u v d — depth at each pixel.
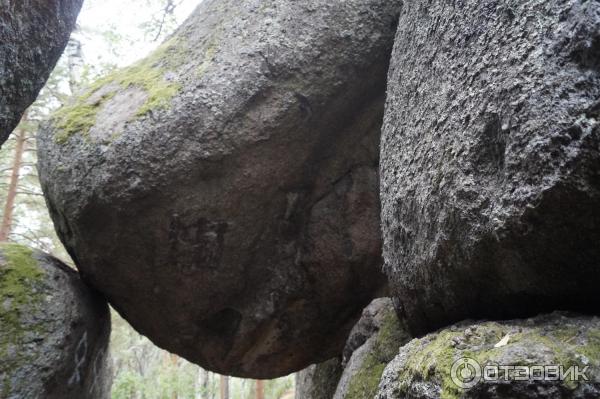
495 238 1.33
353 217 3.09
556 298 1.31
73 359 2.79
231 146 2.68
